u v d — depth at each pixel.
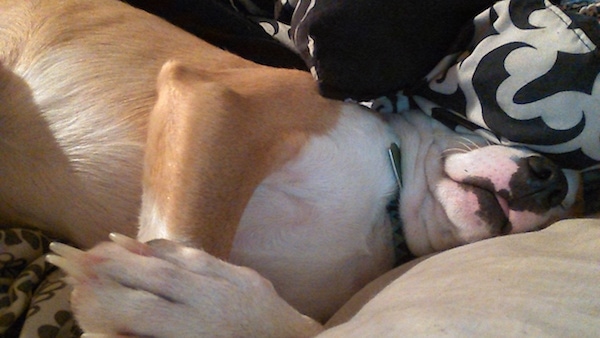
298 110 0.52
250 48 0.64
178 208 0.44
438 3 0.50
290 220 0.51
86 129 0.55
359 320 0.36
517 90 0.47
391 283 0.42
